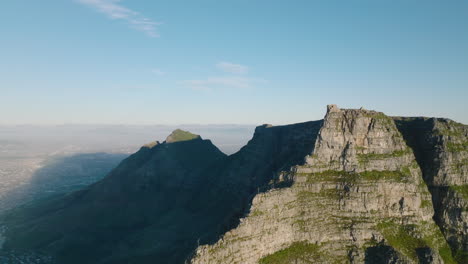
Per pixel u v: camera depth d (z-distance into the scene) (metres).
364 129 186.62
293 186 171.50
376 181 171.62
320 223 163.25
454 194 181.12
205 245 142.75
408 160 186.12
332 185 173.25
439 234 173.38
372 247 159.62
